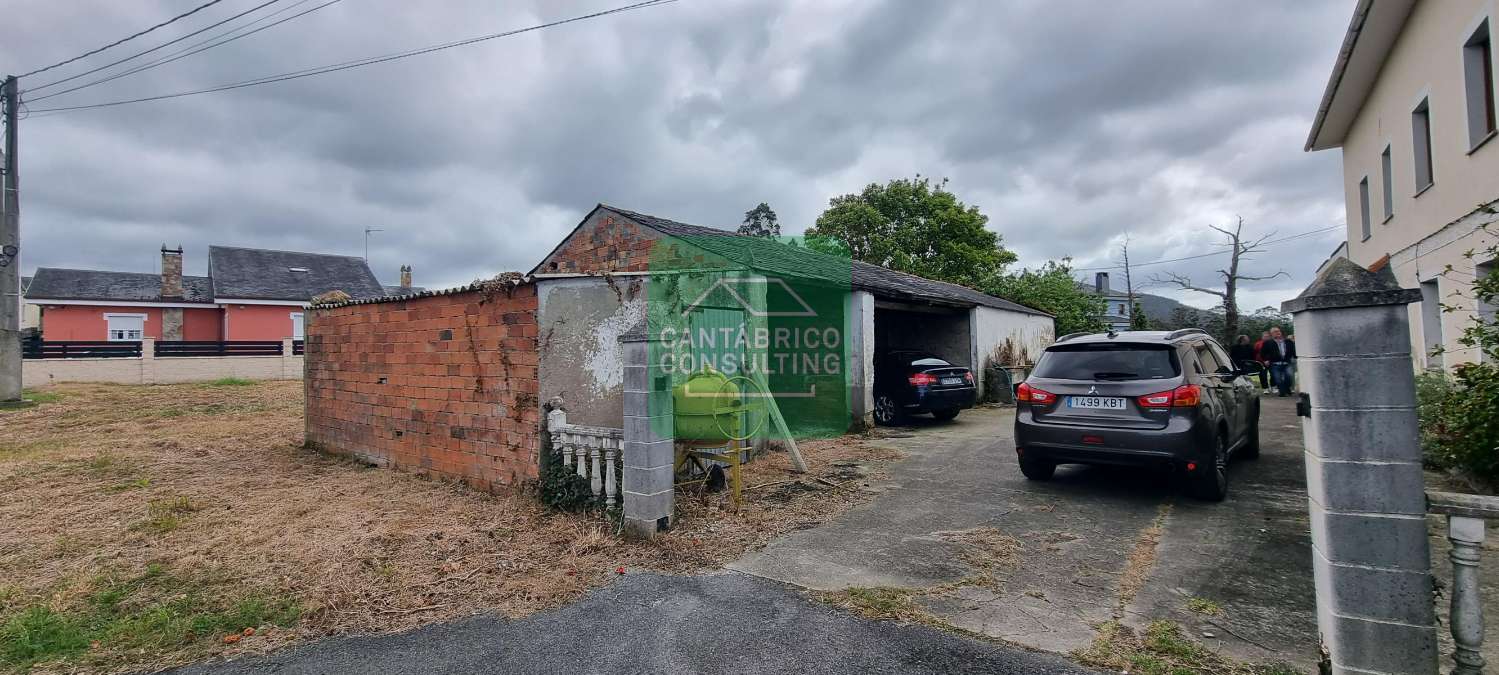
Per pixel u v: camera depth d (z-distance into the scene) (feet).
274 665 9.77
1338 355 7.82
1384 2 29.07
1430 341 29.30
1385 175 35.70
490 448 19.89
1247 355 48.93
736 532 15.72
